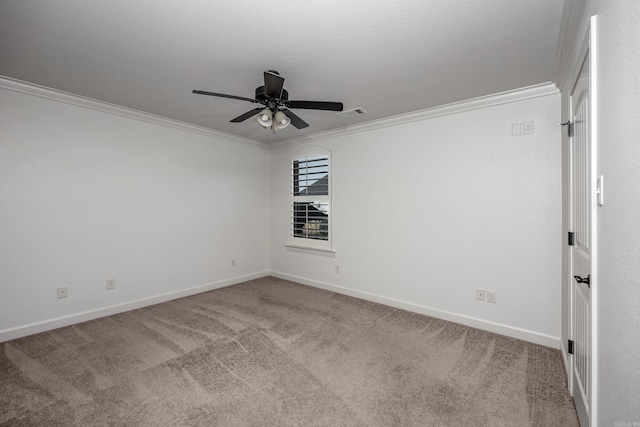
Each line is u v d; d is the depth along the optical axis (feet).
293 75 7.54
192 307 11.12
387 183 11.37
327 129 12.91
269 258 16.10
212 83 8.09
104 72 7.46
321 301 11.85
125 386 6.20
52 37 5.89
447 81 7.88
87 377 6.51
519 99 8.40
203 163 13.12
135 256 10.94
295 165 14.97
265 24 5.43
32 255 8.68
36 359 7.27
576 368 5.62
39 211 8.79
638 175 2.31
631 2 2.46
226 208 14.08
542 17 5.19
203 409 5.52
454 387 6.20
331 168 13.26
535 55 6.50
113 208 10.35
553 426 5.13
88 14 5.16
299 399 5.82
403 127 10.89
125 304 10.63
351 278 12.60
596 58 3.60
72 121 9.37
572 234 6.09
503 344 8.14
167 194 11.87
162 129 11.69
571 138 6.18
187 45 6.17
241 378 6.52
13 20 5.31
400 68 7.14
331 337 8.58
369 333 8.86
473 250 9.32
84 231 9.69
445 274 9.91
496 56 6.56
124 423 5.16
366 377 6.57
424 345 8.09
